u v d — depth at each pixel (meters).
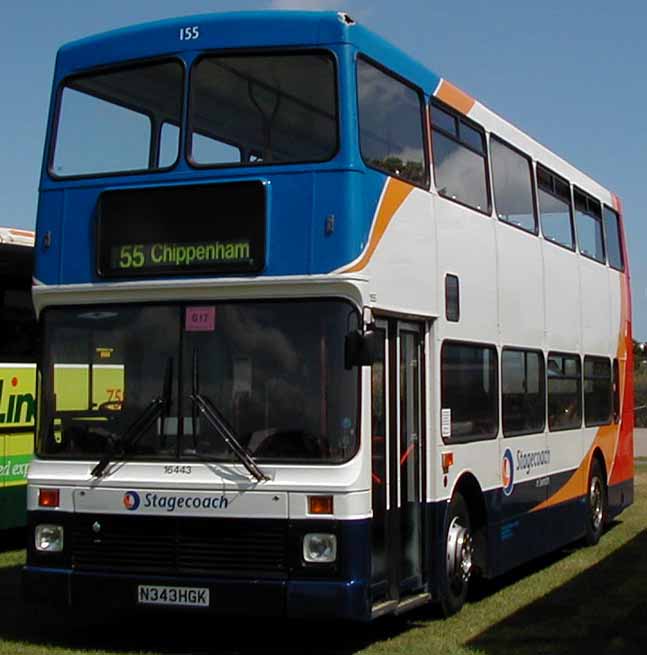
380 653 9.01
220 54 9.13
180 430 8.78
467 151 11.20
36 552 9.10
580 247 15.34
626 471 17.56
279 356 8.65
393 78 9.59
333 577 8.31
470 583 12.25
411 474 9.65
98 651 9.13
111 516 8.86
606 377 16.47
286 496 8.42
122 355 9.05
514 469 12.08
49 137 9.68
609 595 11.76
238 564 8.50
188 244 8.91
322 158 8.70
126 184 9.19
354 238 8.58
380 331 9.09
